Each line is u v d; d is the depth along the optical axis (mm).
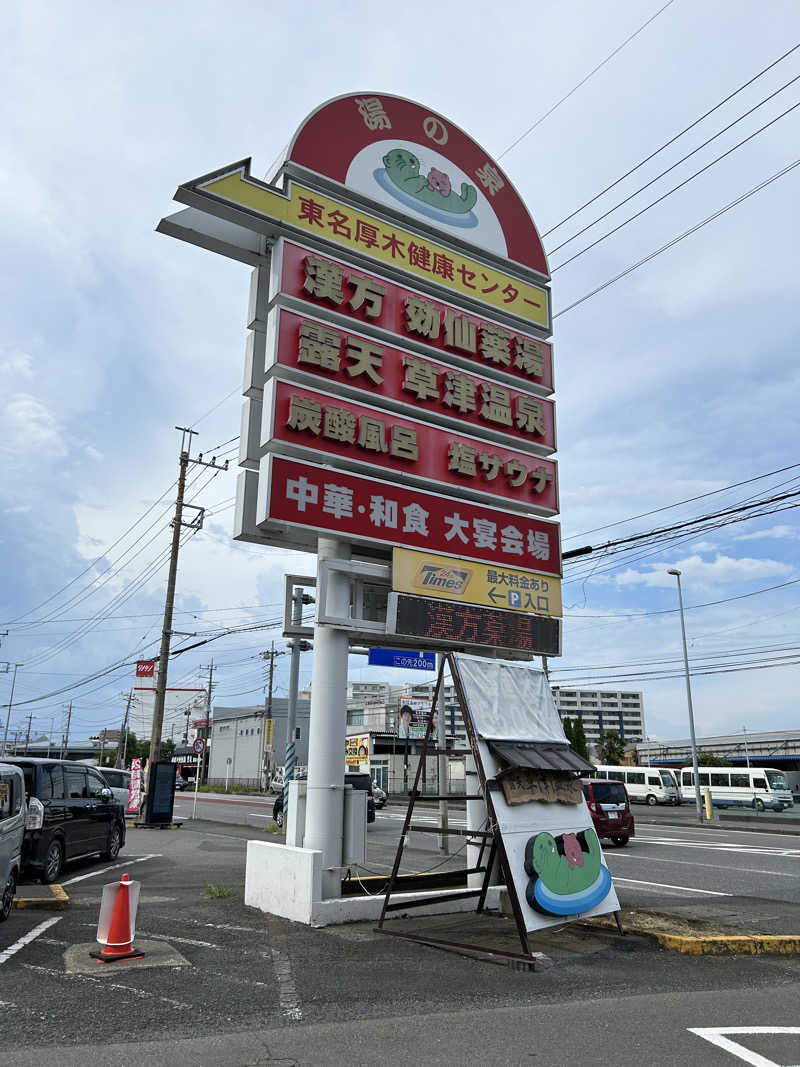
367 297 9805
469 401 10406
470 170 11570
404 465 9648
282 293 9148
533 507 10758
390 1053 4543
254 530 9016
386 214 10461
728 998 5914
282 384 8852
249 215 9188
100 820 14055
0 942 7281
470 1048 4648
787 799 41594
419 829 7996
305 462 8789
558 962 6984
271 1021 5113
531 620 10148
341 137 10219
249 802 42312
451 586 9562
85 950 6980
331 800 8680
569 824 8023
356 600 9305
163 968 6398
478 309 11219
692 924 8500
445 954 7109
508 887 7004
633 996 5902
